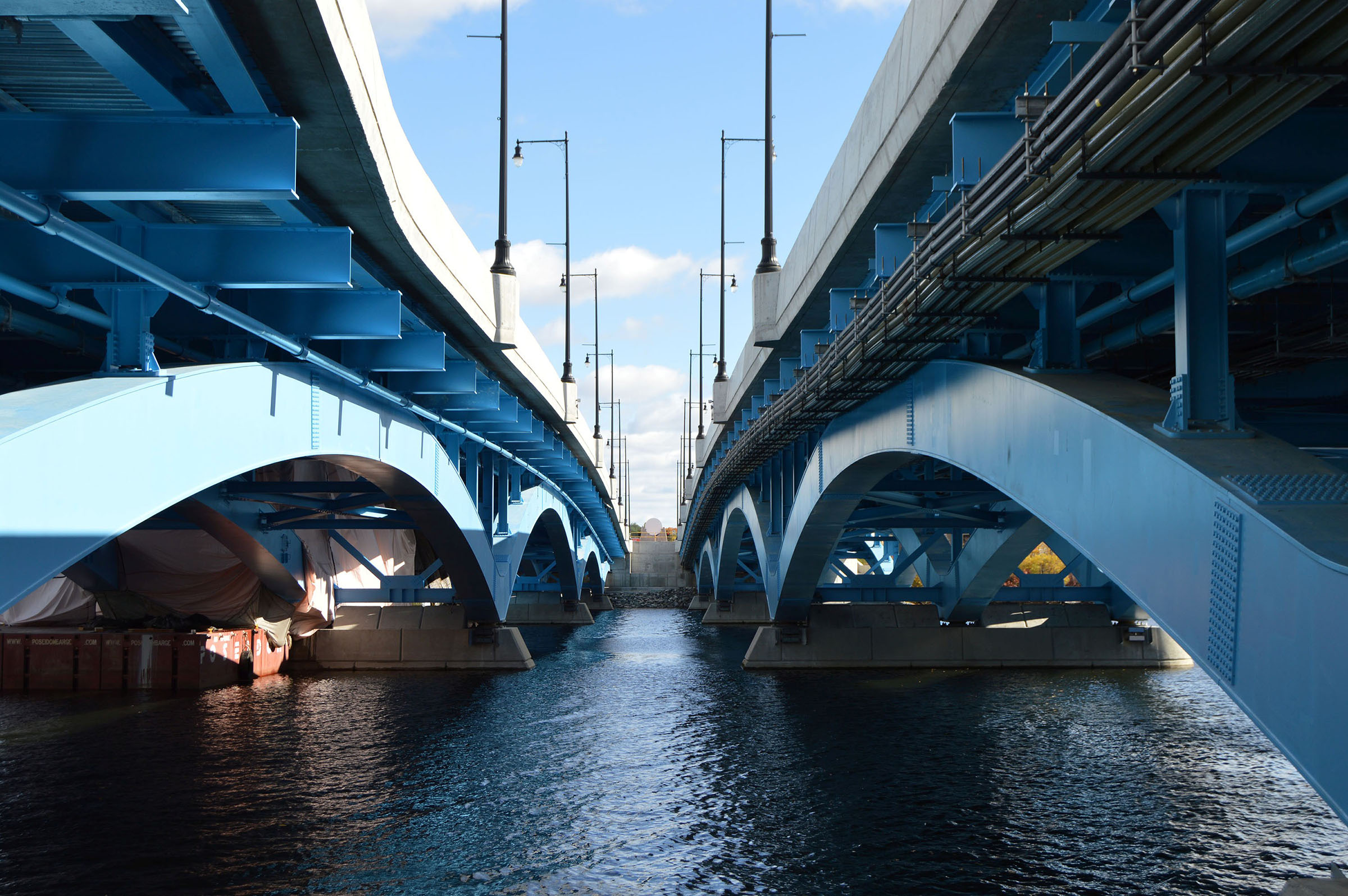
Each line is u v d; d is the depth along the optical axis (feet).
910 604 146.51
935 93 41.88
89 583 120.06
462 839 59.26
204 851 57.06
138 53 32.76
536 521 154.71
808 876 53.36
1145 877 53.62
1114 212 33.86
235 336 57.21
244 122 35.91
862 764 77.97
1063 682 122.83
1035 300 45.34
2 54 32.24
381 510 125.08
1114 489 34.73
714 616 243.40
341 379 65.46
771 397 107.96
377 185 46.93
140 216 44.42
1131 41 24.84
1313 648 23.94
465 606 130.62
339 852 56.90
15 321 44.04
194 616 126.21
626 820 63.21
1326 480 28.14
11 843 58.13
